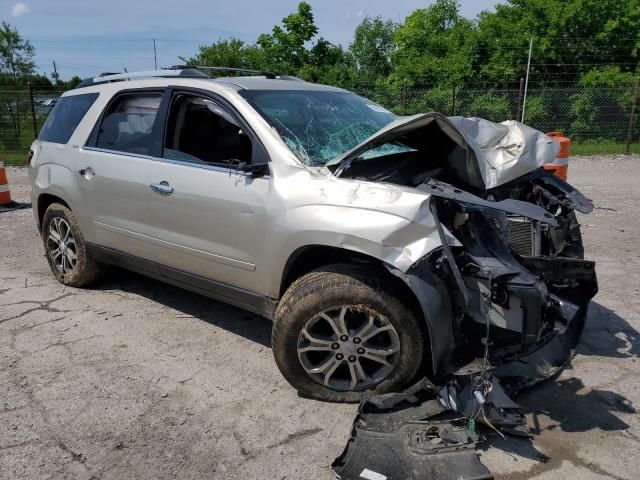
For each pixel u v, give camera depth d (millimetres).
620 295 4730
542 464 2684
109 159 4348
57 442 2939
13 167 14078
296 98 3965
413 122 2951
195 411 3199
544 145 3434
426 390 2992
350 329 3145
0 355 3883
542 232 3506
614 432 2918
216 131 3762
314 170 3258
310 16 21203
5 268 5777
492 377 2873
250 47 23719
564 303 3352
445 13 26172
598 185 10133
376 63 29688
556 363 3391
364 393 3137
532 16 20422
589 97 17188
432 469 2590
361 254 3049
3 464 2773
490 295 2797
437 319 2834
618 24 19906
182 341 4086
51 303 4809
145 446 2900
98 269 5012
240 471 2709
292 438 2949
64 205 5004
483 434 2859
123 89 4461
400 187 2977
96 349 3967
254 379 3545
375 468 2621
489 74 20703
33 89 16281
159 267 4172
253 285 3531
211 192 3598
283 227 3213
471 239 2979
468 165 3100
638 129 17094
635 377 3447
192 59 23812
